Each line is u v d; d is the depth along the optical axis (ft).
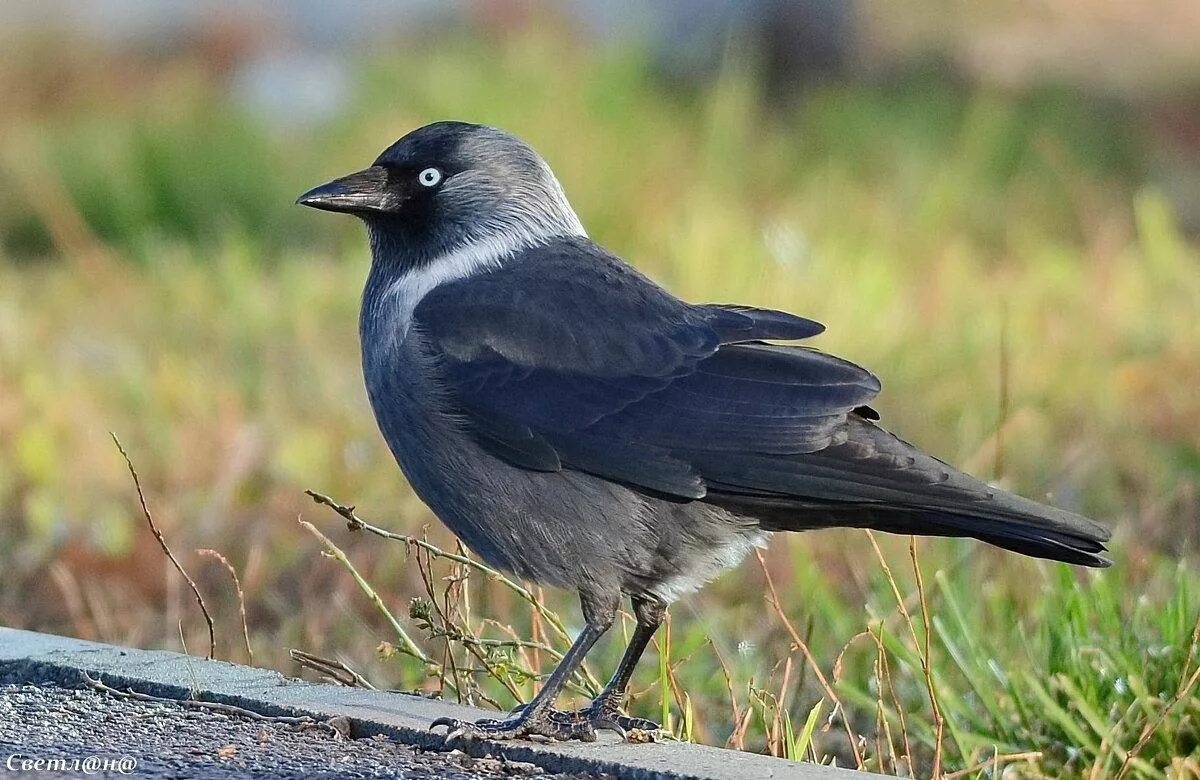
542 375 26.66
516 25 104.68
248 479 42.52
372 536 38.70
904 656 28.04
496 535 27.09
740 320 27.02
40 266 74.23
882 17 123.65
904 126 94.02
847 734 27.20
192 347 55.88
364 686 27.20
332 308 61.26
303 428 45.78
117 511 40.27
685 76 106.32
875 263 63.98
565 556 26.55
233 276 63.82
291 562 37.60
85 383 50.55
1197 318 54.19
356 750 23.76
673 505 26.25
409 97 84.99
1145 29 137.59
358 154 80.94
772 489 25.59
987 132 91.25
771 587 27.45
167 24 108.27
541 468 26.40
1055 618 29.22
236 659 32.81
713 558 26.66
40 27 104.58
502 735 24.14
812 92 105.19
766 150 88.53
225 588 36.91
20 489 42.01
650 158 78.33
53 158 81.87
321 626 33.99
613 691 26.37
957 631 30.01
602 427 26.21
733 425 25.89
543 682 27.58
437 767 23.24
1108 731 25.70
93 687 26.05
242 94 94.02
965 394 47.44
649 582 26.66
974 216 80.07
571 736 24.57
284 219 77.97
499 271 28.17
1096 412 46.14
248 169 79.20
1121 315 55.06
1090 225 76.95
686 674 30.78
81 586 36.68
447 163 29.07
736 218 70.95
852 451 25.43
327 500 27.20
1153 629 29.32
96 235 78.54
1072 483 41.06
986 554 35.29
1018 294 59.41
